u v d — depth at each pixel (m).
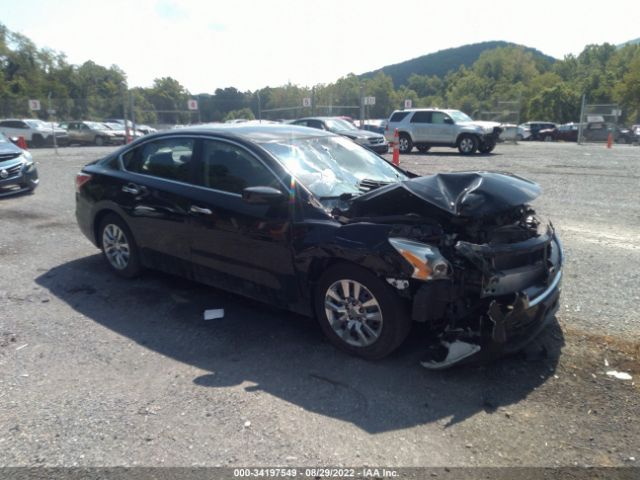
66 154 22.48
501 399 3.27
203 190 4.57
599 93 68.69
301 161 4.39
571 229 7.39
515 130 27.44
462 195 3.62
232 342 4.13
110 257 5.61
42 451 2.84
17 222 8.28
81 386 3.51
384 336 3.58
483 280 3.30
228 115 29.94
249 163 4.36
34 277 5.67
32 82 61.97
